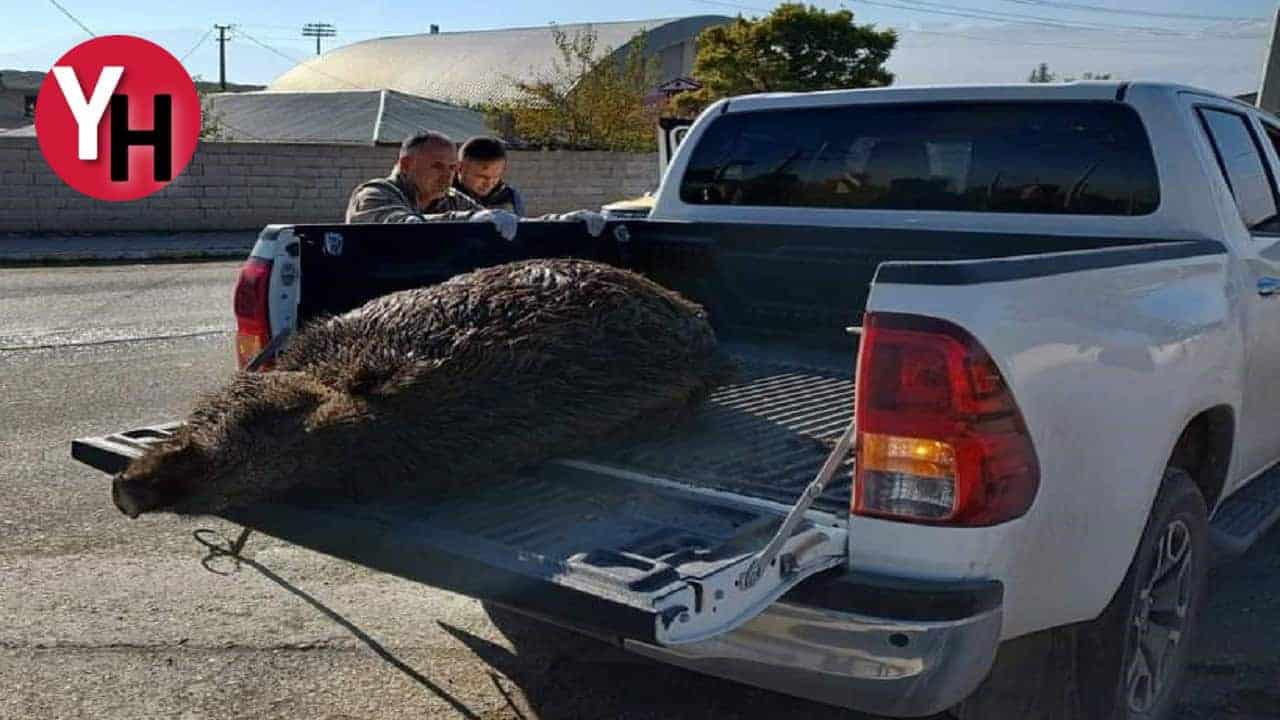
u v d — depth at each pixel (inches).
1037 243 173.6
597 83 1125.7
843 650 104.1
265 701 152.3
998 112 183.0
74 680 156.2
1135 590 131.3
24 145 726.5
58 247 688.4
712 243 197.3
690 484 121.3
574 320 131.7
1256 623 178.5
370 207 230.1
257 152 802.2
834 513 112.2
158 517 219.1
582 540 108.4
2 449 261.1
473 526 113.5
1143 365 126.0
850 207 199.5
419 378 121.5
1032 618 114.6
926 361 103.3
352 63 2449.6
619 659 165.6
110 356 377.4
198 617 177.0
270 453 117.2
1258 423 170.2
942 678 103.7
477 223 177.8
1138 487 126.9
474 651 167.8
